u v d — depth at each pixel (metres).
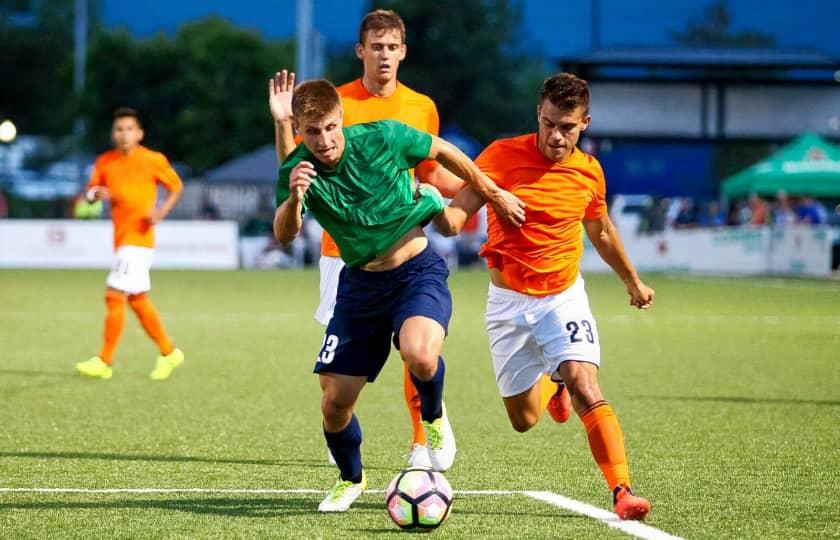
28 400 16.92
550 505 10.24
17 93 111.00
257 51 87.69
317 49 71.62
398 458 12.77
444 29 104.19
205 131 85.44
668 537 9.08
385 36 12.61
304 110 9.48
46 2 116.31
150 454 12.82
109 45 86.19
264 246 59.22
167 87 86.44
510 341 10.74
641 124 59.69
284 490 10.97
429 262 10.08
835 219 56.53
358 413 15.88
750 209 54.12
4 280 45.28
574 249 10.55
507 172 10.49
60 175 93.88
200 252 57.38
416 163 10.11
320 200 9.80
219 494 10.76
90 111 86.38
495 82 106.12
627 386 18.52
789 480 11.41
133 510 10.03
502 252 10.55
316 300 36.41
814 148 51.06
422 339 9.65
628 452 12.95
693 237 53.53
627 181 61.94
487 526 9.45
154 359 22.14
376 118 12.73
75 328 27.91
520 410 11.07
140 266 19.17
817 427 14.66
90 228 56.69
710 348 24.17
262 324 29.00
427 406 10.16
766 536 9.16
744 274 51.88
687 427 14.64
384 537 9.09
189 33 88.12
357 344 9.98
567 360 10.19
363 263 9.95
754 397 17.30
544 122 10.24
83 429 14.48
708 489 10.98
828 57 59.47
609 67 59.72
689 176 62.66
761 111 59.56
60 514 9.86
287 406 16.45
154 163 19.33
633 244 55.38
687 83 59.47
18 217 76.50
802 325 29.34
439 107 103.50
